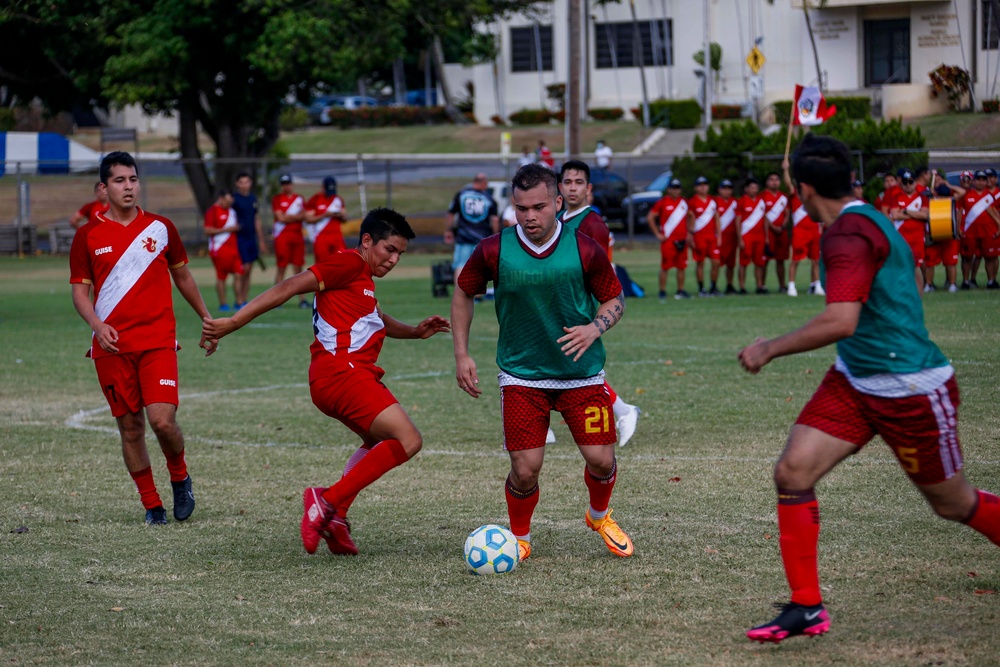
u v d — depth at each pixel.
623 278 45.91
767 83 110.00
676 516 14.48
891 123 69.31
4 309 45.75
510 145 121.62
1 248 80.81
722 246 46.25
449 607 11.20
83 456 19.09
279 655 9.90
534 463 12.50
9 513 15.31
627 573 12.18
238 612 11.12
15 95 82.88
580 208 18.12
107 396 14.66
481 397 24.28
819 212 9.96
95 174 96.00
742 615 10.73
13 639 10.38
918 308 9.79
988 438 18.41
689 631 10.33
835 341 9.36
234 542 13.80
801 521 9.88
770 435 19.45
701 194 45.81
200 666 9.66
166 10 69.88
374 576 12.30
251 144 85.19
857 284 9.35
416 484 16.66
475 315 40.78
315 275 13.06
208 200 82.12
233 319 12.84
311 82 78.81
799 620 9.84
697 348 30.61
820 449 9.88
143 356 14.64
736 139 74.50
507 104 135.25
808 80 106.31
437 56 141.88
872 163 69.06
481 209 44.16
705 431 19.92
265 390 25.77
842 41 102.75
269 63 69.06
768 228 45.97
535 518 14.68
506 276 12.15
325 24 68.75
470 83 146.88
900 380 9.64
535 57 133.25
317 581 12.16
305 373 28.33
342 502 12.88
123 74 70.62
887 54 101.44
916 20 98.12
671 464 17.47
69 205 98.44
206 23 69.62
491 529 12.45
